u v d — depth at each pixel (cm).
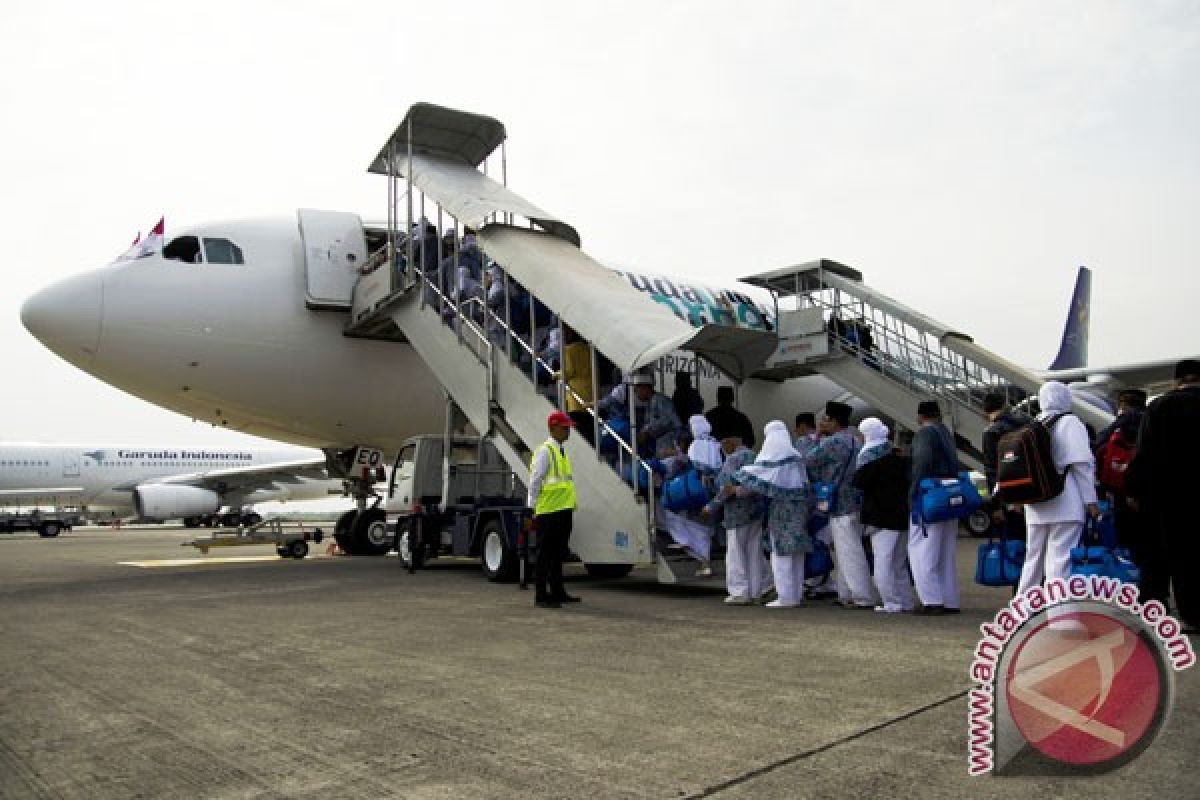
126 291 1152
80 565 1430
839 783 276
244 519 4372
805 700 390
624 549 838
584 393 969
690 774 289
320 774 298
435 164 1186
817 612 711
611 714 371
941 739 323
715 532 858
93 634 626
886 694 399
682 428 913
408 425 1411
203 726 365
